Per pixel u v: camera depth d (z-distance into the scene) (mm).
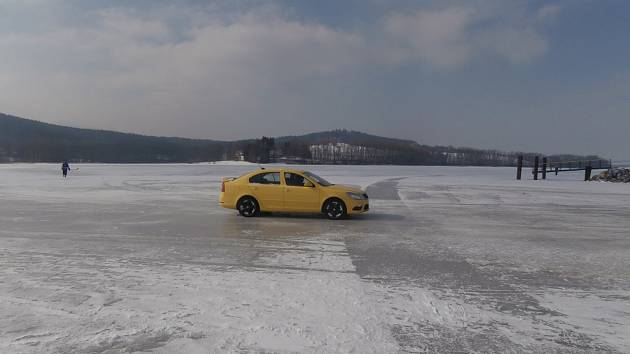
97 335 4293
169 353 3936
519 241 9391
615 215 13930
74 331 4383
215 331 4414
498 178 38031
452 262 7422
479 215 13727
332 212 12367
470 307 5211
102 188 24422
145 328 4473
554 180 34438
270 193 12625
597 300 5516
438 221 12336
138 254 7809
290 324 4609
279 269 6840
